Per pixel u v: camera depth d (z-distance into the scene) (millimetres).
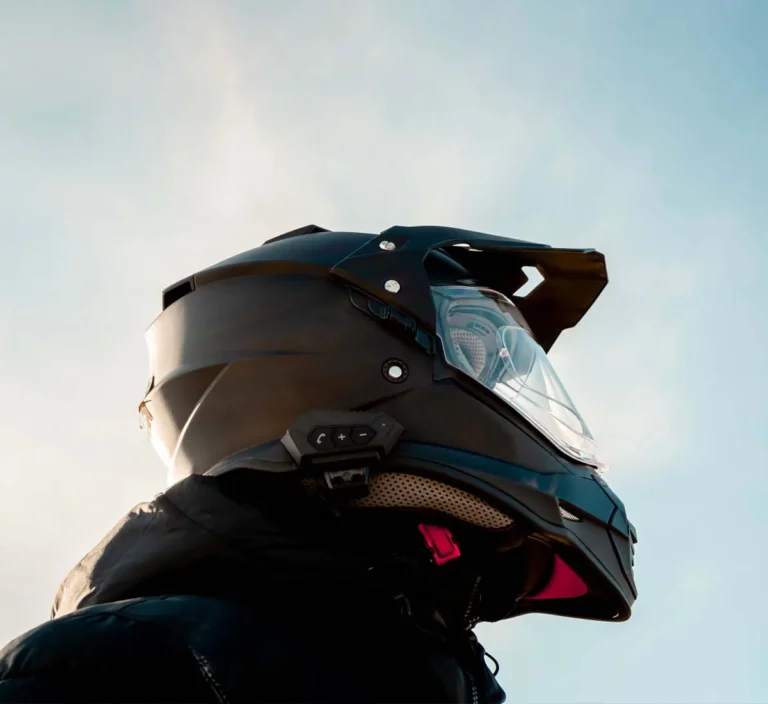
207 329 2508
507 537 2326
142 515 2104
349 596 1980
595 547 2416
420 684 1976
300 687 1806
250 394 2355
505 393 2500
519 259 2957
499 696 2393
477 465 2289
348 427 2199
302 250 2553
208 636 1767
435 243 2572
